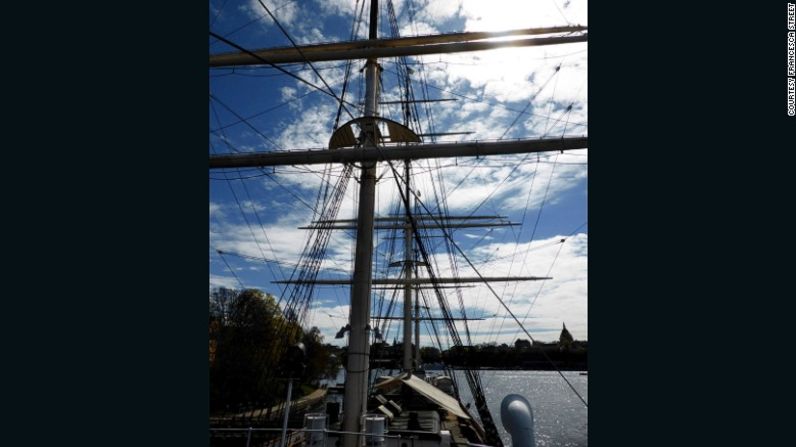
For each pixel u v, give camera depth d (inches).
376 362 814.5
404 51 577.0
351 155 490.3
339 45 603.2
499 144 507.8
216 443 1095.6
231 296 1610.5
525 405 227.3
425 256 530.0
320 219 637.9
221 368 1390.3
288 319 623.2
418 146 508.7
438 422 543.8
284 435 280.7
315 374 2274.9
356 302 436.5
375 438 382.6
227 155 534.6
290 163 519.5
